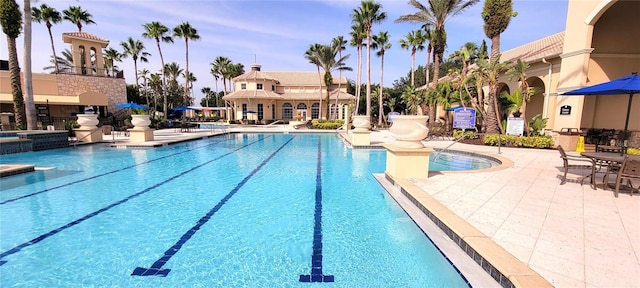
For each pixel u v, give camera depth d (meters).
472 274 2.91
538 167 7.81
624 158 4.96
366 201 5.66
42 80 21.67
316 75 41.84
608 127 12.67
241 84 37.19
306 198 5.88
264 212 5.09
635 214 4.14
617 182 5.00
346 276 3.12
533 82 16.77
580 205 4.58
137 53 39.41
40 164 9.39
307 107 38.59
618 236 3.41
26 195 6.00
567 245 3.19
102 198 5.86
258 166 9.30
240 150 13.15
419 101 25.41
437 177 6.60
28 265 3.35
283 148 13.92
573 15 11.62
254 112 34.78
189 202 5.64
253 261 3.45
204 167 9.12
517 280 2.50
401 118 6.55
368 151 12.73
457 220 3.92
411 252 3.61
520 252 3.04
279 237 4.09
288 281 3.04
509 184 5.95
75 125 16.53
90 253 3.62
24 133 11.84
